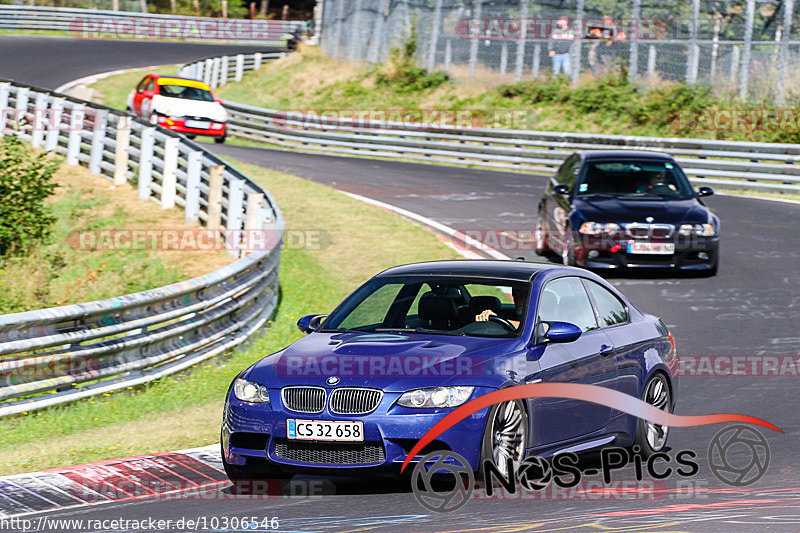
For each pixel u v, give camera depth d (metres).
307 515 21.22
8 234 59.75
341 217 70.69
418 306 26.08
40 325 33.44
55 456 27.67
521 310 25.22
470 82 133.75
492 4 132.50
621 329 27.66
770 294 51.09
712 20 115.00
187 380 38.78
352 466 22.34
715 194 85.44
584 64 124.69
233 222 58.66
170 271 56.06
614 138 95.31
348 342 24.58
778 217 73.25
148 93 110.69
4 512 22.06
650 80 119.44
